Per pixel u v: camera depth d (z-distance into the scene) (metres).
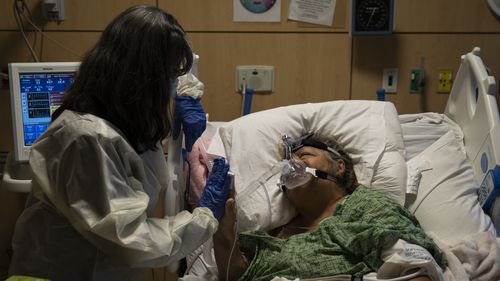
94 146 1.10
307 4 2.27
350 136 1.84
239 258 1.59
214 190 1.45
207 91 2.36
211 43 2.31
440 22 2.31
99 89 1.16
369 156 1.78
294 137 1.87
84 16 2.26
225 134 1.91
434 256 1.43
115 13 2.26
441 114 2.19
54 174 1.15
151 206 1.32
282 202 1.72
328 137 1.82
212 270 1.64
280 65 2.34
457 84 2.09
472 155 1.92
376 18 2.22
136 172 1.22
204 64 2.33
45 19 2.25
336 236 1.48
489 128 1.77
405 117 2.12
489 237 1.60
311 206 1.68
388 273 1.35
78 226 1.16
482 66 1.89
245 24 2.29
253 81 2.34
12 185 1.79
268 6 2.27
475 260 1.52
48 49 2.29
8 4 2.25
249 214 1.69
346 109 1.94
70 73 1.88
